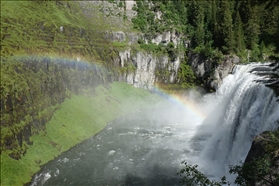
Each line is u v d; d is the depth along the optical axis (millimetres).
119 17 123125
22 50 62344
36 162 50219
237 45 95250
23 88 54688
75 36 88000
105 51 101750
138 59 106875
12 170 45312
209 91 98000
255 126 47875
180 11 127938
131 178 47906
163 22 125500
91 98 82375
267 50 92875
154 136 69312
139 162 54062
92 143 62781
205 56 101375
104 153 57594
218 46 104625
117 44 107062
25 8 79562
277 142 32250
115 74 103312
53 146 56188
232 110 59562
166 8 130625
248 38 96625
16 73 56000
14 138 48750
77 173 48906
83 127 68000
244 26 100938
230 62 91688
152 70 109750
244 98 55438
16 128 49906
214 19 110312
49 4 90938
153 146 62438
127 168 51438
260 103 48656
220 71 94125
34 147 52656
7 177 43812
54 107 65250
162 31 117000
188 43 114000
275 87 48188
